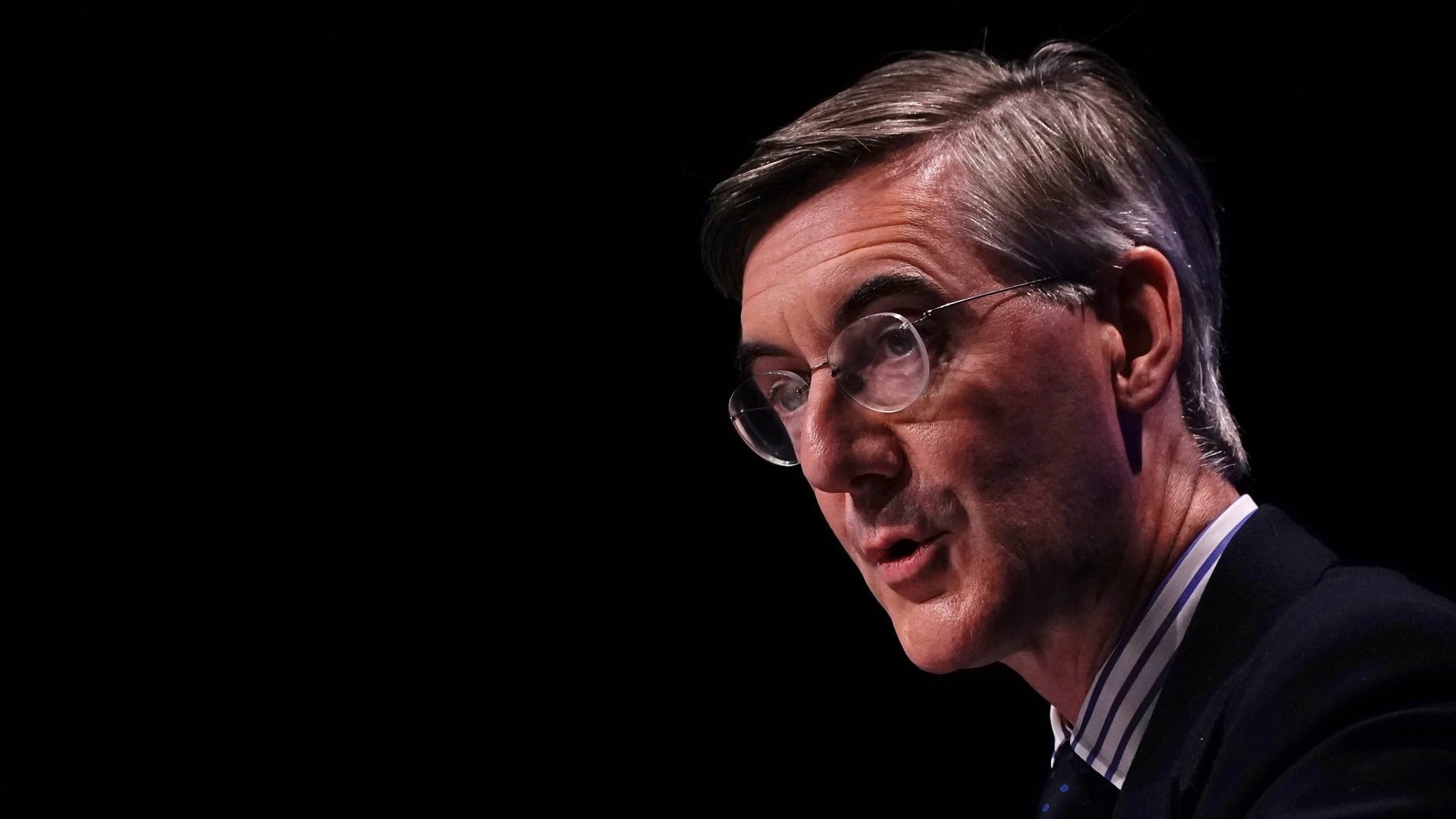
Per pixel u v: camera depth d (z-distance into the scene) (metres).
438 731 5.36
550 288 5.37
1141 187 2.05
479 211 5.35
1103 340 1.94
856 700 5.12
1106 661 1.97
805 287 1.95
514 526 5.44
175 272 5.47
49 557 5.41
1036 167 1.96
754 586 5.29
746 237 2.09
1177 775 1.71
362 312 5.47
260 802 5.32
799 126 2.02
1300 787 1.36
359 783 5.34
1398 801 1.28
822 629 5.21
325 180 5.41
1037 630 1.98
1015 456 1.86
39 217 5.43
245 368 5.50
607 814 5.24
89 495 5.45
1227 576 1.83
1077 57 2.23
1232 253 4.14
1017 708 4.93
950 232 1.90
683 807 5.21
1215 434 2.04
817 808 5.06
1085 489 1.89
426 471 5.46
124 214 5.45
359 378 5.49
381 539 5.46
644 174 5.16
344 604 5.44
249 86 5.36
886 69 2.12
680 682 5.29
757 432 2.21
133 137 5.40
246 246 5.46
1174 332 1.95
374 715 5.38
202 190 5.44
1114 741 1.97
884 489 1.92
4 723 5.30
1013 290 1.89
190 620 5.42
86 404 5.48
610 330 5.34
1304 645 1.55
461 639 5.40
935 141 1.97
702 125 5.02
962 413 1.86
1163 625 1.92
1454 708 1.36
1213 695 1.75
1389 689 1.41
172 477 5.47
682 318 5.28
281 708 5.38
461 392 5.45
